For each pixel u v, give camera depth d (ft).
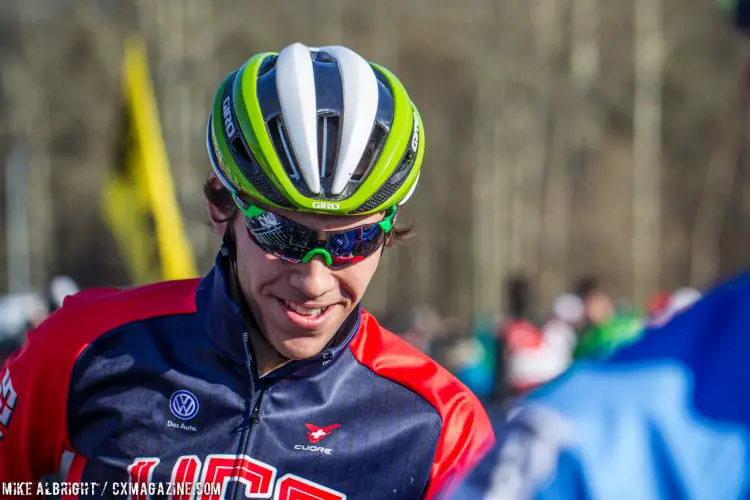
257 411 11.82
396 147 11.07
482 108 184.44
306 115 10.80
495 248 182.19
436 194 213.05
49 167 196.24
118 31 160.45
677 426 5.15
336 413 12.00
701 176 206.08
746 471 5.04
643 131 160.04
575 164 192.65
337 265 11.01
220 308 11.88
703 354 5.26
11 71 175.94
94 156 189.78
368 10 175.42
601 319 50.67
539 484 5.31
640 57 158.20
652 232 164.55
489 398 49.65
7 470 12.39
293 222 10.82
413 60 198.08
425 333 100.01
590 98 176.45
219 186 12.17
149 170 25.91
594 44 165.37
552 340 55.72
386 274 207.92
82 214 209.15
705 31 169.58
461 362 62.08
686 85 187.11
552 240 191.52
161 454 11.78
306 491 11.71
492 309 181.68
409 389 12.23
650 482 5.12
